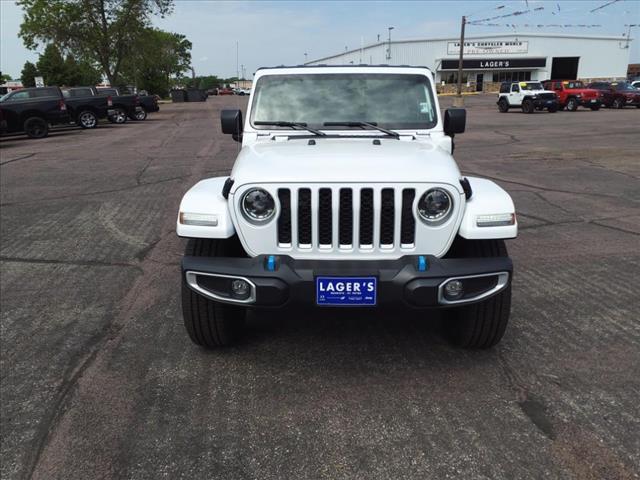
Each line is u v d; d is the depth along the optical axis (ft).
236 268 9.83
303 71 13.89
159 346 12.15
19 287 15.71
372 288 9.57
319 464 8.38
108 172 36.29
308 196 9.69
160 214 24.21
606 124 70.74
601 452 8.48
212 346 11.89
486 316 10.82
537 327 12.78
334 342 12.27
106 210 25.14
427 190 9.62
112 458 8.55
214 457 8.56
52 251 19.04
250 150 11.61
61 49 122.52
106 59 123.65
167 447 8.80
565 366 11.03
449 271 9.60
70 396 10.22
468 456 8.46
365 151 10.96
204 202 10.24
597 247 18.85
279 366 11.26
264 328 13.00
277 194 9.66
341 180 9.50
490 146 48.98
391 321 13.28
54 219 23.54
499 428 9.12
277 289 9.63
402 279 9.53
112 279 16.26
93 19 119.24
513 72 229.04
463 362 11.28
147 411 9.75
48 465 8.41
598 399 9.87
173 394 10.28
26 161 42.80
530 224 21.98
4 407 9.89
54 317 13.69
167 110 139.64
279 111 13.65
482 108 120.47
